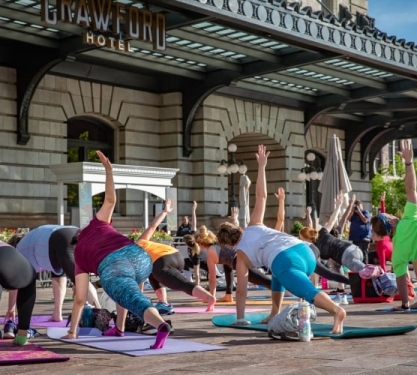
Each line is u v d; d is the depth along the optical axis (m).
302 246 9.11
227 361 6.86
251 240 9.42
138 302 7.57
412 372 5.98
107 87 28.12
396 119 38.31
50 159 26.20
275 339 8.48
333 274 14.34
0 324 10.63
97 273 7.98
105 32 22.02
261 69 27.64
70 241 10.34
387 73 30.36
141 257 7.89
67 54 23.84
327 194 23.53
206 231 14.82
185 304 14.52
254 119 32.47
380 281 14.08
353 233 18.62
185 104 29.64
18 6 21.44
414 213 11.62
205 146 30.19
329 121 38.03
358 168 40.66
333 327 8.84
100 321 9.41
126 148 28.83
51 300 15.94
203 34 24.59
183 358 7.12
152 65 27.23
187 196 30.00
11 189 25.03
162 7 21.72
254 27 22.66
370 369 6.16
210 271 14.78
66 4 20.72
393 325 9.82
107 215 8.20
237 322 9.91
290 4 23.47
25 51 24.80
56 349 7.94
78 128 28.16
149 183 22.48
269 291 17.78
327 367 6.33
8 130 25.00
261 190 9.60
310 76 30.80
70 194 26.91
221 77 28.61
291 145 34.34
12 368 6.70
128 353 7.47
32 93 25.05
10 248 7.96
